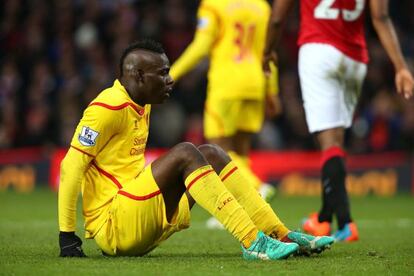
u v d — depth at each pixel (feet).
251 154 143.23
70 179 44.83
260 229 46.78
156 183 44.19
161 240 46.42
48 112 148.97
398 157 142.20
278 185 143.13
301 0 64.08
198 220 87.15
